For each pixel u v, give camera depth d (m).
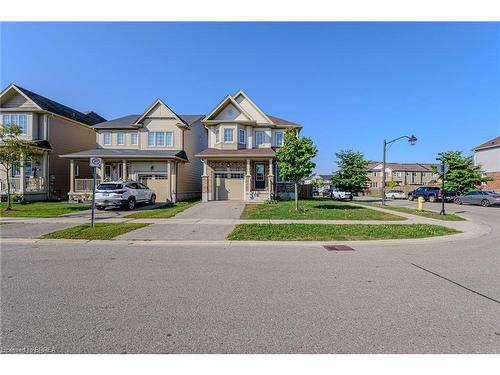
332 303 4.54
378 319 3.98
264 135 26.88
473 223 14.31
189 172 28.45
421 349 3.28
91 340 3.44
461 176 31.95
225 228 11.86
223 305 4.45
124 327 3.74
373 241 9.84
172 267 6.60
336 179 34.25
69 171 28.36
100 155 23.16
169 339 3.47
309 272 6.21
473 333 3.62
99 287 5.23
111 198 17.20
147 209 18.50
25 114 24.72
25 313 4.14
